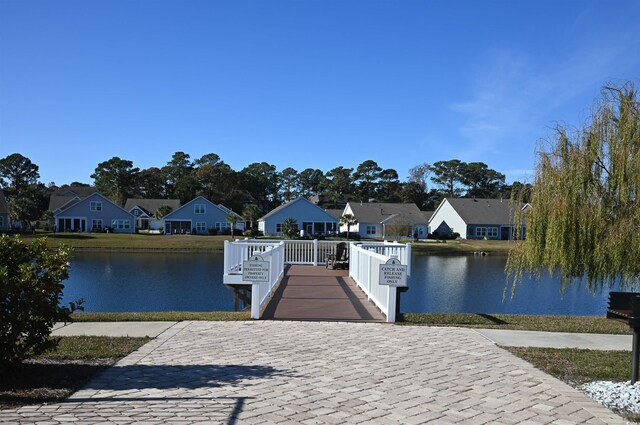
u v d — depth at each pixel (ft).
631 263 35.27
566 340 30.48
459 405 18.44
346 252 70.03
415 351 26.53
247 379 20.85
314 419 16.67
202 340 28.22
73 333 29.94
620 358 26.04
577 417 17.53
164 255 166.09
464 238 249.96
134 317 35.37
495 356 25.80
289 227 222.48
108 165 365.40
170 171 395.55
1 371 20.38
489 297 87.97
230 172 359.25
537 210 39.81
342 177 400.88
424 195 383.45
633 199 35.78
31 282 20.33
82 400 17.98
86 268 126.62
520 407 18.39
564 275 38.58
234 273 49.03
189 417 16.47
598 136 37.76
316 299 44.37
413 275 121.80
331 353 25.66
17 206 248.93
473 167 395.55
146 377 20.92
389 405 18.24
